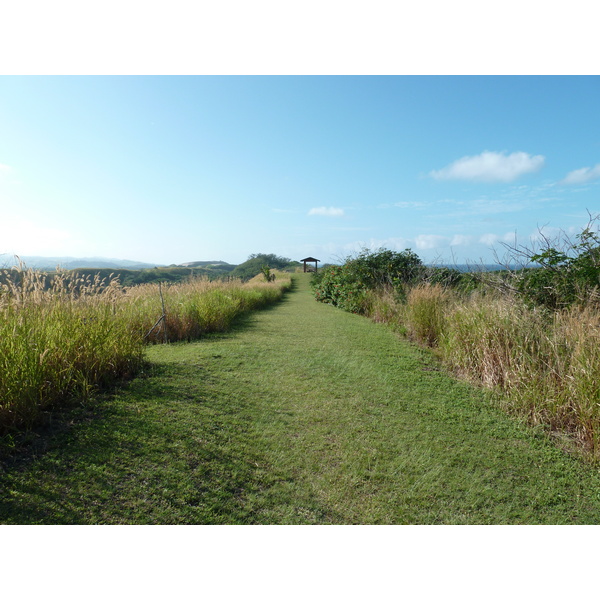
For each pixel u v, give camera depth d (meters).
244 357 6.04
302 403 4.29
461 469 3.05
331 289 15.98
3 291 4.37
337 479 2.86
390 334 8.47
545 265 5.88
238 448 3.20
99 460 2.75
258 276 29.61
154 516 2.33
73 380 3.79
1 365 3.11
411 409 4.22
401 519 2.47
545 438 3.61
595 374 3.56
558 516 2.55
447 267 10.91
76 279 5.47
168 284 10.73
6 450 2.72
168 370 4.95
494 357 5.01
